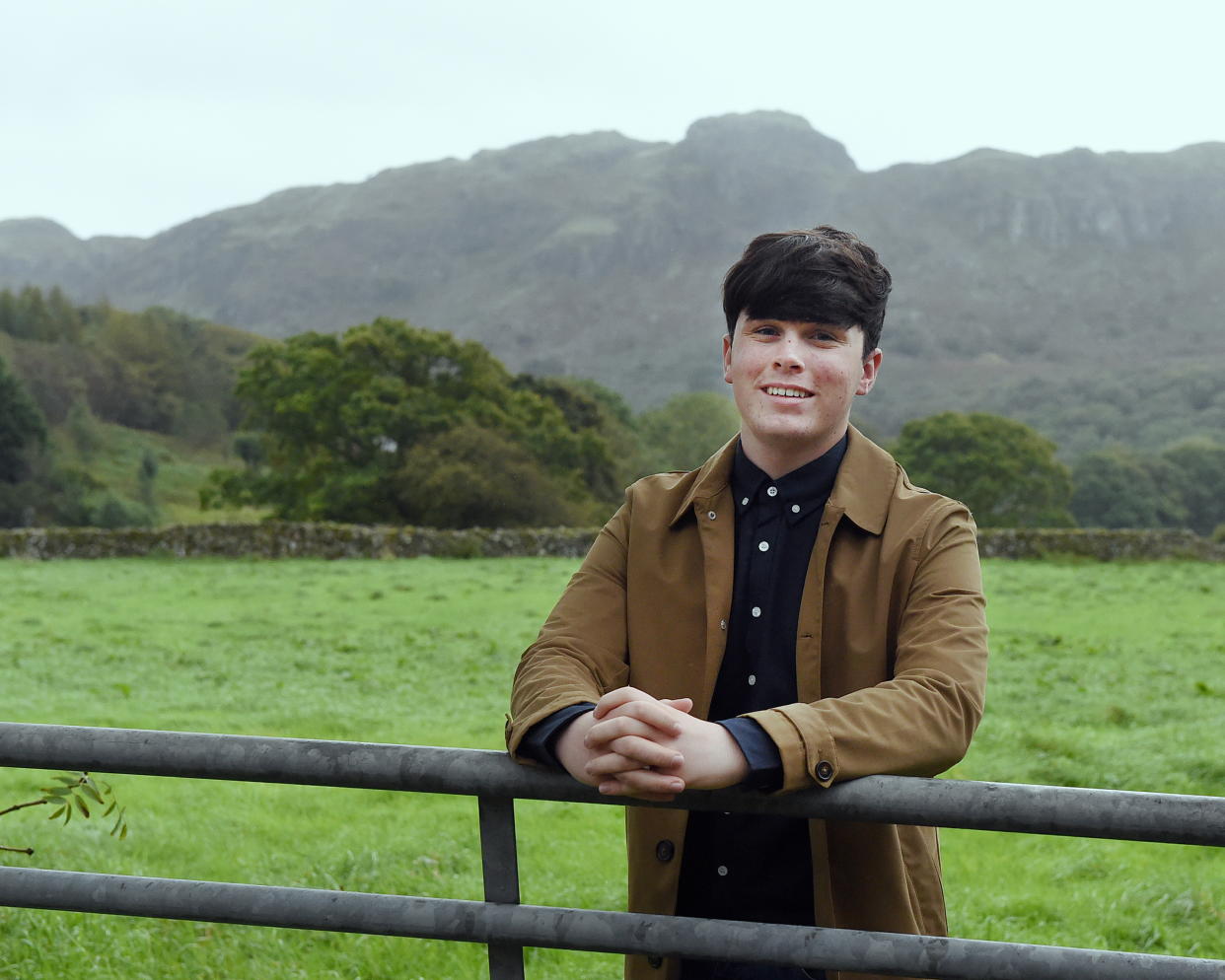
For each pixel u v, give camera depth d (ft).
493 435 175.22
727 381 7.00
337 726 33.71
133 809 23.65
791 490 6.63
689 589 6.71
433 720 35.09
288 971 14.34
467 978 14.32
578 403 231.09
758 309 6.55
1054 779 27.22
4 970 13.42
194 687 40.57
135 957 14.26
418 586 82.07
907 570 6.39
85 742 5.76
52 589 77.10
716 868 6.61
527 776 5.58
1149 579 92.38
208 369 452.35
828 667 6.42
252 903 5.83
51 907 6.02
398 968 14.73
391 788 5.71
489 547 110.22
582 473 200.75
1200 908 18.42
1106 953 5.12
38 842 20.66
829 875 6.24
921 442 246.88
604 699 5.46
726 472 6.79
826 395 6.50
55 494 262.26
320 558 105.50
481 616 64.34
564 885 19.02
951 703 5.71
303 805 24.63
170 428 413.39
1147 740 30.96
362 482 168.86
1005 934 17.03
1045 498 246.88
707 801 5.47
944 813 5.21
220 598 73.00
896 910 6.20
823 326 6.50
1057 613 67.26
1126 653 50.37
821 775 5.27
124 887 5.95
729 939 5.42
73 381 384.27
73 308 437.17
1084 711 36.32
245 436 374.84
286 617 63.10
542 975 15.25
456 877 19.20
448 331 191.52
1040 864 20.90
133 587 79.46
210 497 184.75
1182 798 4.97
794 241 6.61
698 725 5.34
